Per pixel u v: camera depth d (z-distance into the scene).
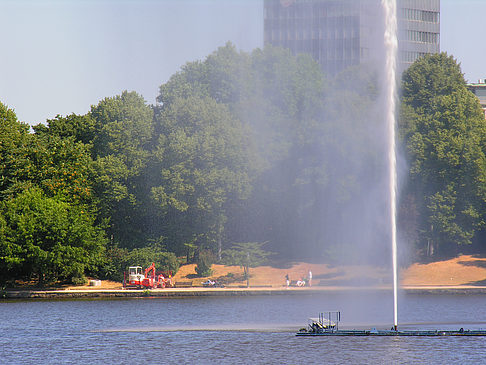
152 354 108.88
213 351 110.31
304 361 103.31
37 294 184.88
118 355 108.44
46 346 115.12
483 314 142.50
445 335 118.69
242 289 186.62
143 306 163.62
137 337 121.94
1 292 184.62
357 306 157.88
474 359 102.81
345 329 126.25
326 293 185.12
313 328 123.25
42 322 138.75
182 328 130.25
